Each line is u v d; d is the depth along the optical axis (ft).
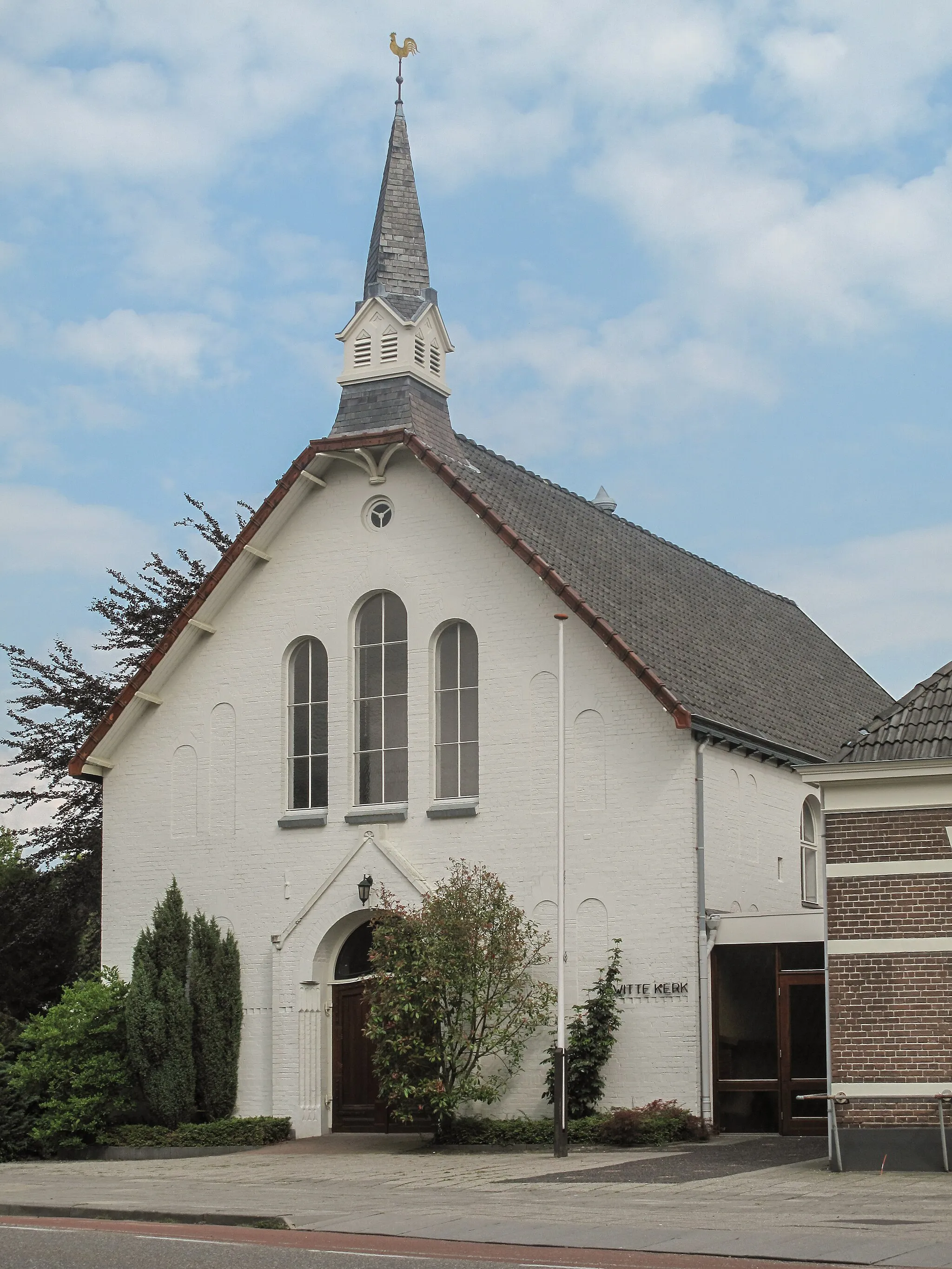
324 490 103.45
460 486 96.73
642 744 91.86
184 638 105.40
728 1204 59.16
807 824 106.83
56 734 127.85
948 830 70.90
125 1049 98.12
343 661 101.30
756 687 107.24
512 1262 46.88
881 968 71.26
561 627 87.92
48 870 126.82
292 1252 49.11
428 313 103.81
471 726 97.55
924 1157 69.56
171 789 105.60
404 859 96.78
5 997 124.36
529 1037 91.04
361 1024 98.12
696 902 89.25
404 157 108.78
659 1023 88.99
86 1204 63.16
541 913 92.99
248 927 101.45
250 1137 93.86
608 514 119.44
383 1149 88.48
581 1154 80.94
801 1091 87.61
